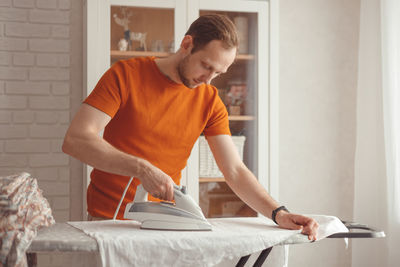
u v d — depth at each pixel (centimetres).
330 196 302
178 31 254
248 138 265
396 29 263
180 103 167
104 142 144
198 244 128
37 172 262
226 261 160
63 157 264
